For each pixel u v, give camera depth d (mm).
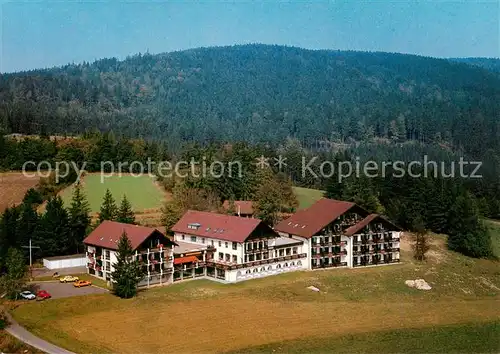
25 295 98250
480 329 95562
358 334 90062
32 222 128750
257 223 120125
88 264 118250
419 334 91938
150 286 110188
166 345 81875
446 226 170750
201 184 172375
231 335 86438
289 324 92500
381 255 137375
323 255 131625
